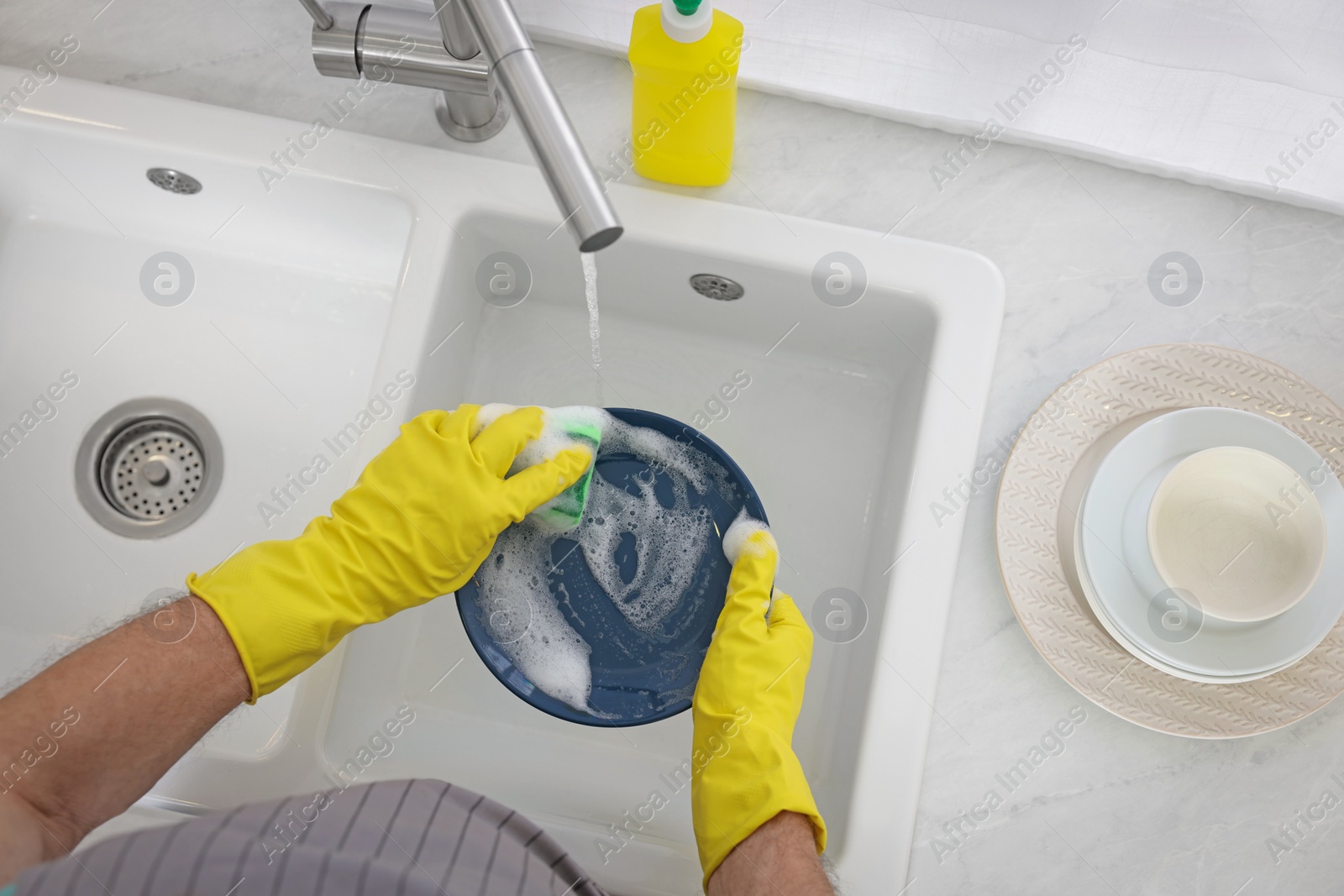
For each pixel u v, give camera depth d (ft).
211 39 2.71
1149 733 2.38
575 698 2.26
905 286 2.52
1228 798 2.35
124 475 2.76
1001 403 2.58
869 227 2.66
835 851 2.26
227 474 2.73
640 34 2.18
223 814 1.53
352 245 2.84
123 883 1.41
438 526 2.14
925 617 2.32
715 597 2.43
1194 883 2.32
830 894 1.84
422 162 2.57
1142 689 2.31
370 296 2.87
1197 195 2.70
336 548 2.11
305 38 2.72
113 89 2.57
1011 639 2.44
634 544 2.45
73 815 1.67
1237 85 2.39
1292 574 2.17
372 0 2.56
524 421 2.28
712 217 2.55
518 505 2.17
